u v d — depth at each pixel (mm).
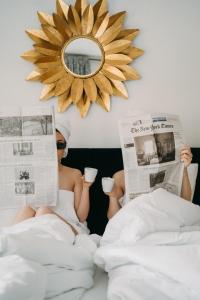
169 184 1721
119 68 2117
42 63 2092
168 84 2176
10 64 2127
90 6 2051
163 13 2146
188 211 1519
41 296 948
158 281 1040
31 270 945
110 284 1072
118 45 2090
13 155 1646
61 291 1073
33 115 1661
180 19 2152
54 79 2107
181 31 2156
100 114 2168
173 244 1246
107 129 2174
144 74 2164
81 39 2102
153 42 2152
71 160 2016
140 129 1648
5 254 1079
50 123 1666
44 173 1667
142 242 1264
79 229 1669
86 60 2113
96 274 1312
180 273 1021
